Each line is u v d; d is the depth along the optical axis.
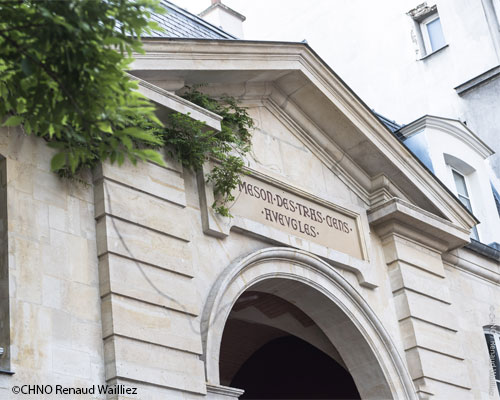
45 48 8.29
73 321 11.52
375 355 16.19
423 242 18.20
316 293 15.71
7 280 11.07
